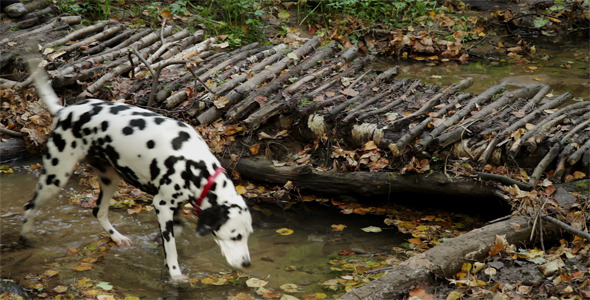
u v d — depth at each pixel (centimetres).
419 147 554
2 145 632
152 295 431
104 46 777
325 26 944
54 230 512
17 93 678
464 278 436
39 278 443
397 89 669
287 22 948
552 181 536
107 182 477
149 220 539
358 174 571
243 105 627
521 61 884
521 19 987
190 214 550
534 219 485
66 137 450
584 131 566
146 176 434
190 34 848
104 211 491
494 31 973
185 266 470
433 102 616
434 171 558
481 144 557
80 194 575
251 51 777
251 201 582
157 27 893
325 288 442
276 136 612
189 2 928
